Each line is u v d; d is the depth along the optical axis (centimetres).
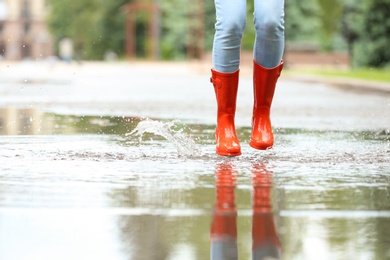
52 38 12762
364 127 1403
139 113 1717
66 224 544
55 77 4444
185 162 862
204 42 9975
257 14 891
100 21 11725
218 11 898
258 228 535
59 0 12075
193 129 1309
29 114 1648
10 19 15275
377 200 639
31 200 629
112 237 508
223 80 906
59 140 1088
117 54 11794
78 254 466
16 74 5000
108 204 615
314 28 8806
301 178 754
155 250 476
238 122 1521
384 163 870
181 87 3241
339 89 3231
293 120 1584
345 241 500
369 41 5328
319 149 999
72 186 696
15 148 983
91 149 973
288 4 8762
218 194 663
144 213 582
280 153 952
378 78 3891
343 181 737
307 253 471
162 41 11000
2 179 731
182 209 598
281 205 616
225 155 914
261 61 909
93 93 2656
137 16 11406
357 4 5634
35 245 487
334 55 6575
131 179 739
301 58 6625
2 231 523
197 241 498
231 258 461
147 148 986
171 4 10350
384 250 477
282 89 3241
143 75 5028
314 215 579
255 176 765
